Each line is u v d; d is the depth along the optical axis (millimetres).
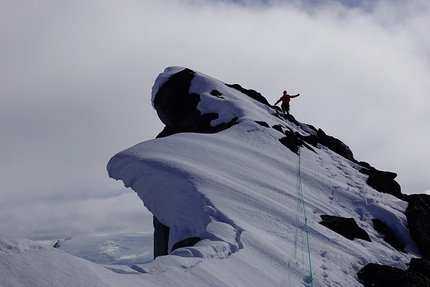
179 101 29000
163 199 16016
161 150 18266
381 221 18359
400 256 15789
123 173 17531
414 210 19047
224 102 27062
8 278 6184
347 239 15453
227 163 18188
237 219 13711
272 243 13000
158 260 9258
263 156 20203
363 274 13500
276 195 16781
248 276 10391
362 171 23328
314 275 12016
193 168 16234
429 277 14711
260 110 27969
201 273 9258
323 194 18750
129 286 7457
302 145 24109
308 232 14812
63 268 6871
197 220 14281
